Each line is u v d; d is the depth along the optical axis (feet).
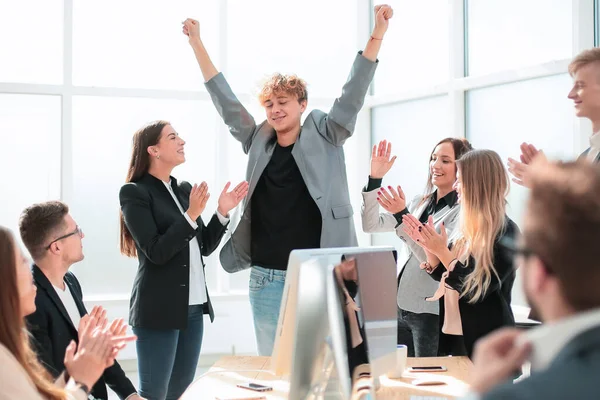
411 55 20.59
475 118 18.07
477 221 9.74
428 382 8.40
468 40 18.33
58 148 19.92
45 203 9.21
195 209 11.55
